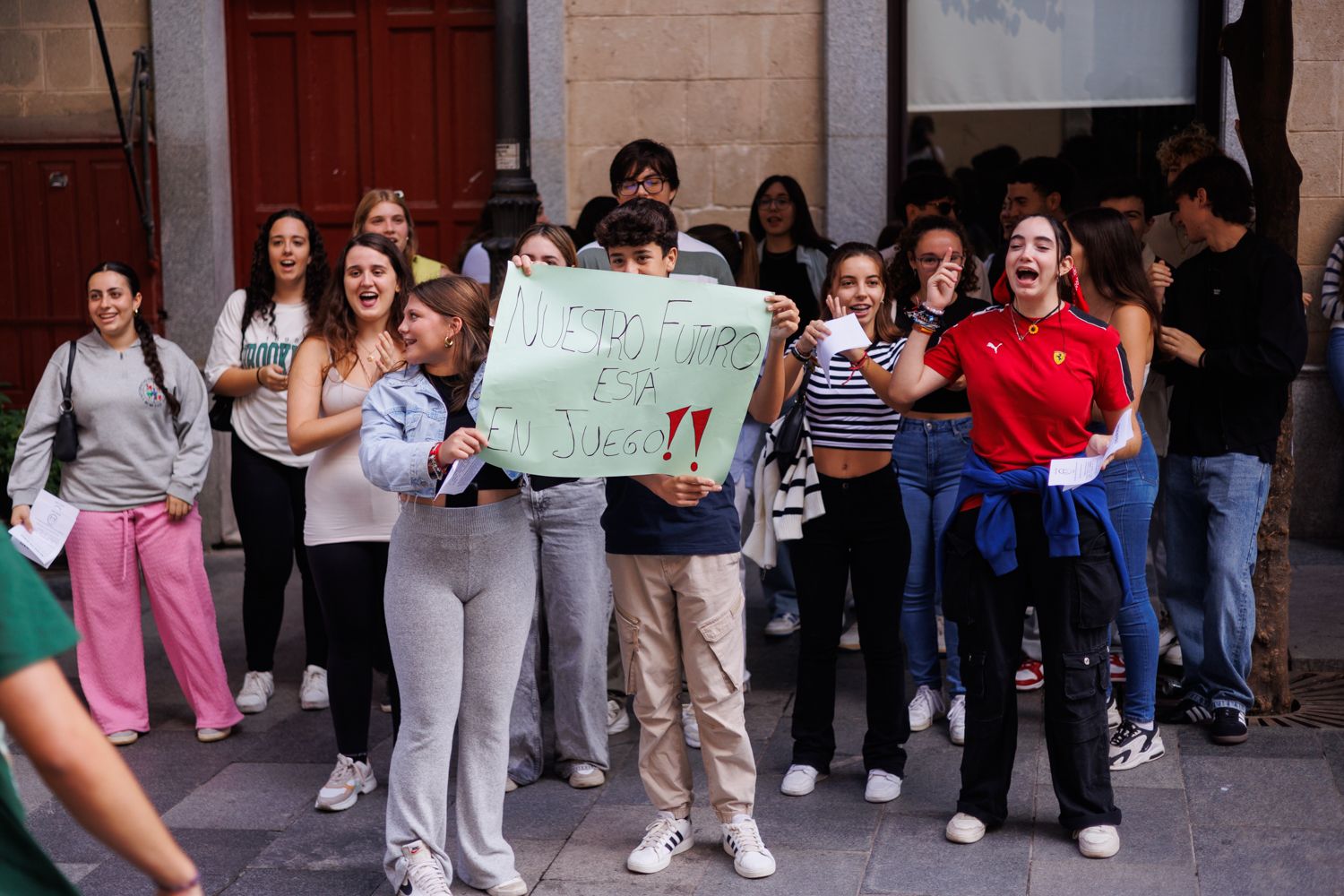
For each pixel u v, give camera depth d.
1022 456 3.94
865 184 7.62
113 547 5.09
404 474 3.49
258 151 8.28
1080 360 3.87
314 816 4.42
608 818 4.32
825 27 7.58
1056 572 3.88
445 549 3.63
